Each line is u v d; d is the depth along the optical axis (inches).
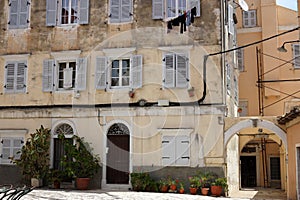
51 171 762.2
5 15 848.3
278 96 1042.1
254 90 1059.9
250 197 753.0
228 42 853.8
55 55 814.5
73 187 768.3
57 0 832.9
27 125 810.2
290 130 700.7
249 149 1093.8
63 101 802.2
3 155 809.5
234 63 927.7
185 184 738.8
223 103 748.6
